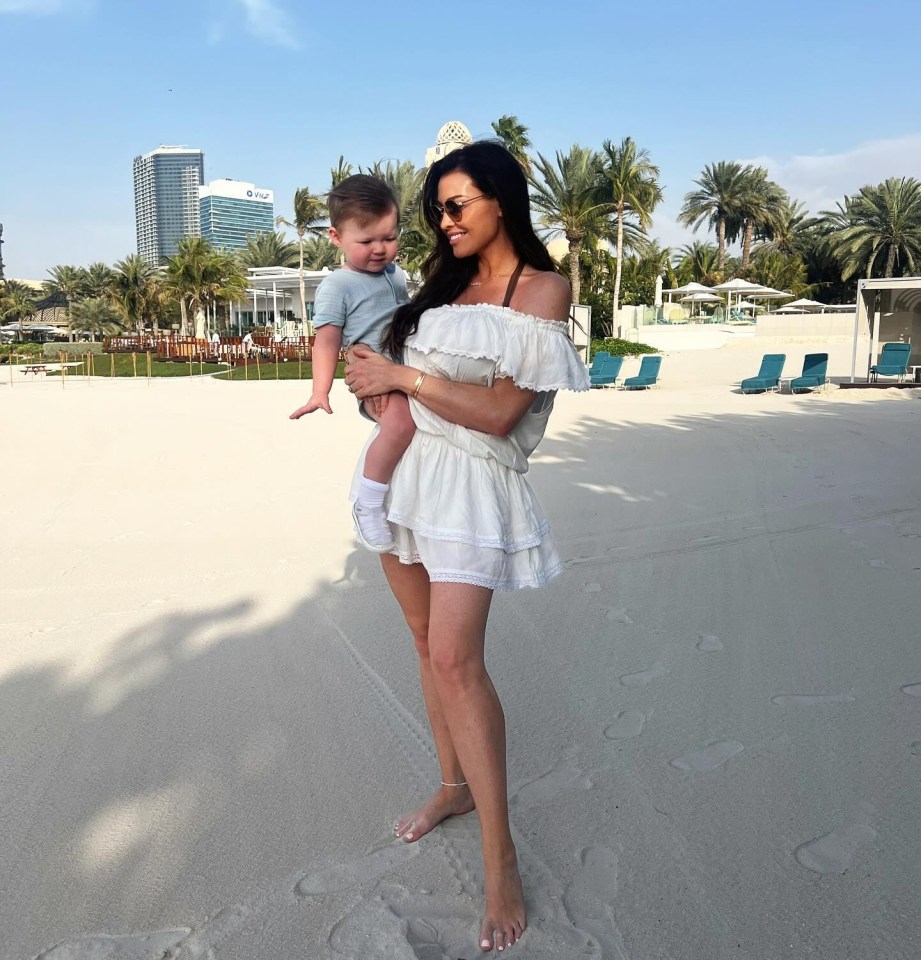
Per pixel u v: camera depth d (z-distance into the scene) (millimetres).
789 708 3328
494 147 2279
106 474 8711
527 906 2252
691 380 23594
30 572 5395
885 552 5344
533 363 2148
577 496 7270
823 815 2617
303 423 12688
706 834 2543
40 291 108750
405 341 2334
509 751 3070
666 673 3688
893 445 9852
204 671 3834
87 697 3582
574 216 36781
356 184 2424
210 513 6953
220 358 41906
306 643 4137
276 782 2895
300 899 2299
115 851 2518
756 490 7379
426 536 2207
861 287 17953
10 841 2574
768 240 69750
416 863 2451
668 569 5141
